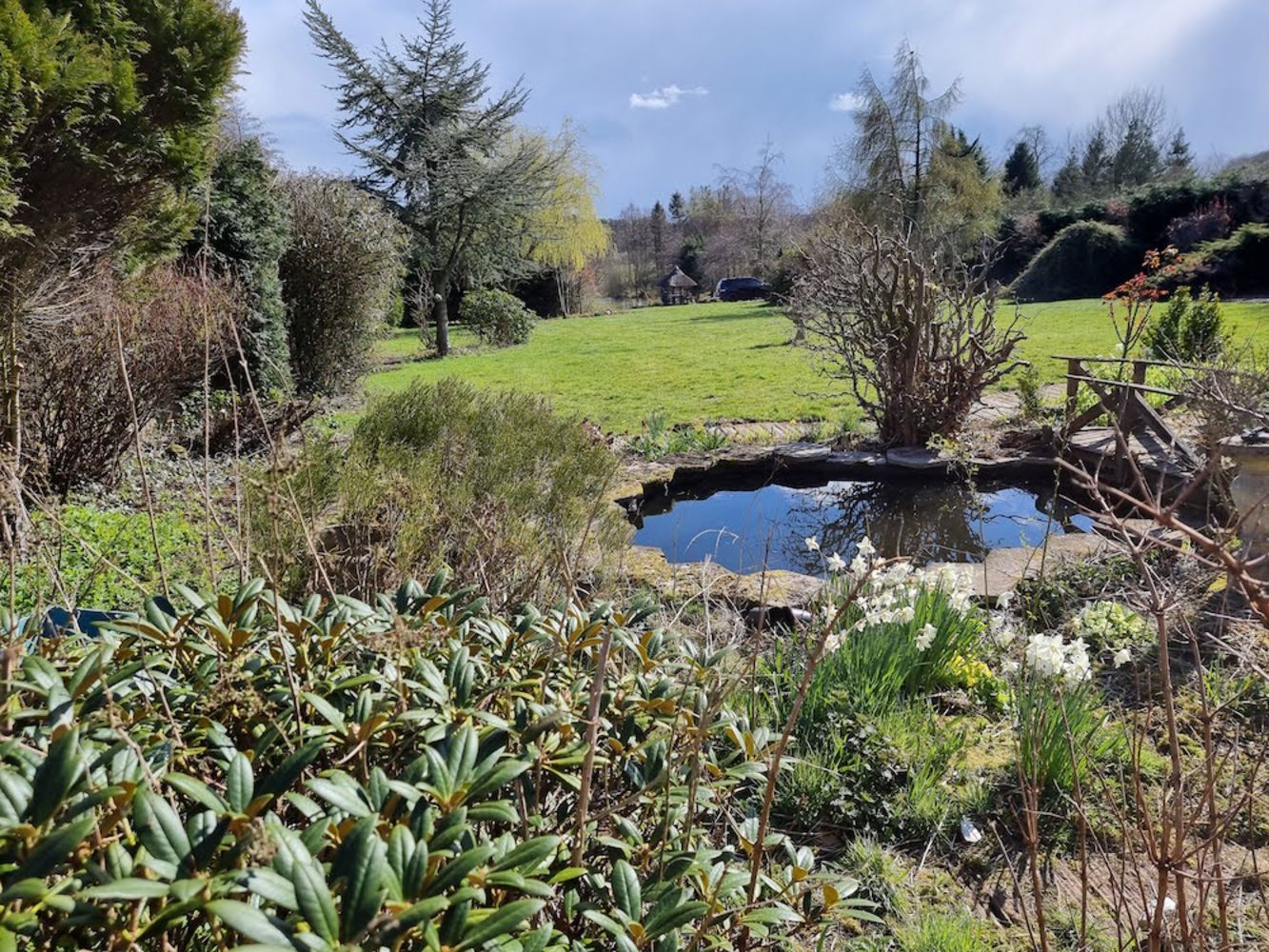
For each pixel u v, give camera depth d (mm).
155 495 5086
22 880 911
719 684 2023
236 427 2119
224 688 1357
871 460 7750
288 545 2811
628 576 4383
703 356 16609
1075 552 5051
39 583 1808
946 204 26875
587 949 1350
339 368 12469
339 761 1375
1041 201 34750
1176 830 1633
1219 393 4281
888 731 2965
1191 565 3260
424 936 979
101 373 5863
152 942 1119
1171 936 1845
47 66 4203
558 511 4125
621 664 1983
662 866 1455
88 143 4758
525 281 32781
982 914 2322
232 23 5176
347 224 12328
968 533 6426
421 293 20984
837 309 8562
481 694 1622
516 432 4816
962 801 2752
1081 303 22016
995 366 7793
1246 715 3117
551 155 24188
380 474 3555
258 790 1242
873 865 2473
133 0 4902
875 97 26844
